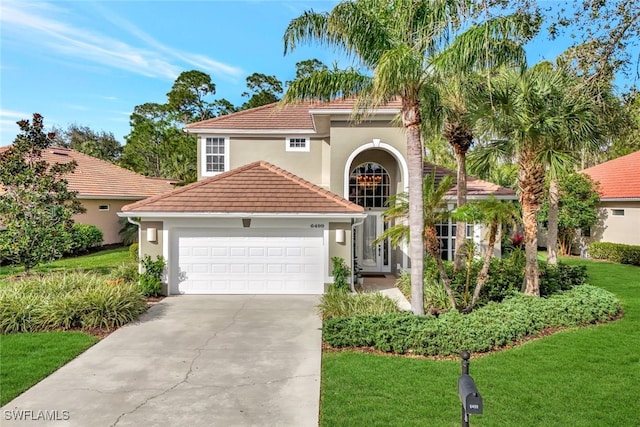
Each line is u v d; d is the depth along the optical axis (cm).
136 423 551
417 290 964
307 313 1113
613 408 569
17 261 1500
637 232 2166
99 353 810
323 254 1355
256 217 1320
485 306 1027
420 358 771
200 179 2047
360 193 1852
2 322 923
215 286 1359
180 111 5256
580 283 1381
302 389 652
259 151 2045
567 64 945
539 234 2758
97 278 1239
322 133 1995
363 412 562
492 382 651
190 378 693
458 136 1361
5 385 658
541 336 902
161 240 1332
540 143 1088
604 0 826
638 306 1170
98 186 2536
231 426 542
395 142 1653
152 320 1042
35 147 1572
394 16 976
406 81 879
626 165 2600
